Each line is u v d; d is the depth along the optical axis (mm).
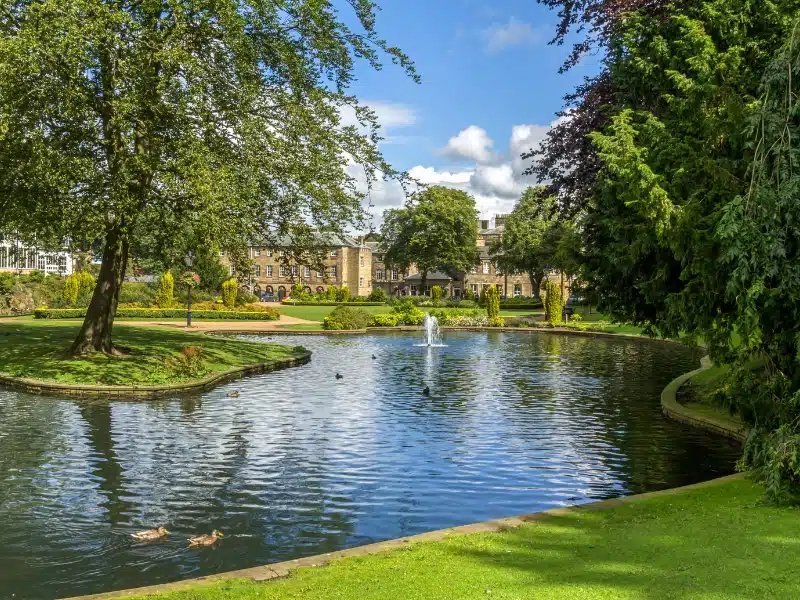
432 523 8648
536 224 74500
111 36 16016
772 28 11289
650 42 13047
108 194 17875
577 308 61156
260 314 48875
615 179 12648
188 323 39031
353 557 6223
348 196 21531
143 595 5418
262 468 11094
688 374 20922
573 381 21562
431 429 14141
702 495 8195
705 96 10688
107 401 17141
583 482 10484
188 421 14758
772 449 7871
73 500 9406
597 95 17219
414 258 87000
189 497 9594
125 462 11367
